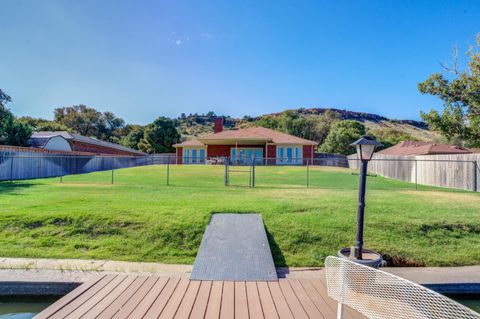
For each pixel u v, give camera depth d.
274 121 54.59
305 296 3.81
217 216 6.86
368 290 2.48
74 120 55.66
